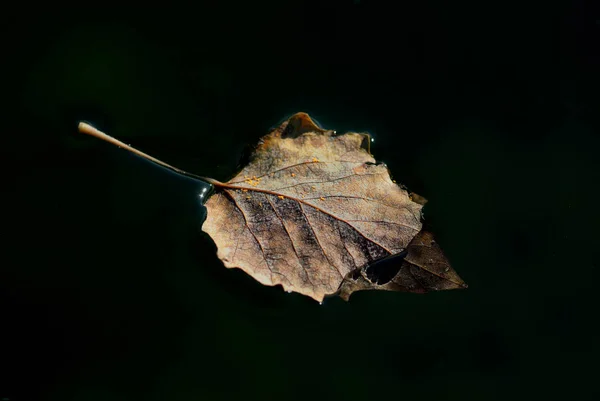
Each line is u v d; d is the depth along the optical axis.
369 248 0.42
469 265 0.43
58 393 0.42
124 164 0.43
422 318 0.42
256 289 0.42
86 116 0.43
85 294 0.42
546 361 0.42
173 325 0.42
